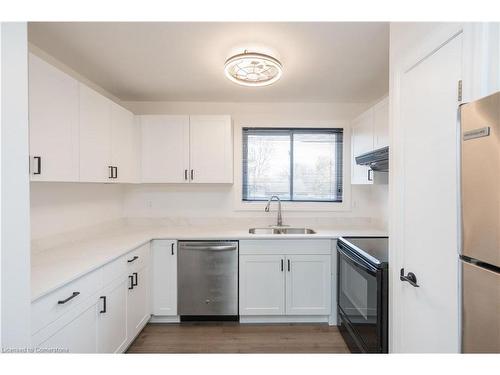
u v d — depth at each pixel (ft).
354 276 6.38
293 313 7.91
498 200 2.11
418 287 3.99
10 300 3.36
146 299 7.57
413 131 4.12
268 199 9.87
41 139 4.55
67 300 4.20
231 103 9.80
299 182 9.93
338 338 7.26
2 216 3.32
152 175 8.87
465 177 2.41
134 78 7.70
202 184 9.84
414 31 4.08
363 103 9.76
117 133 7.44
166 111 9.76
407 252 4.29
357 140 8.70
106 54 6.30
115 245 6.61
